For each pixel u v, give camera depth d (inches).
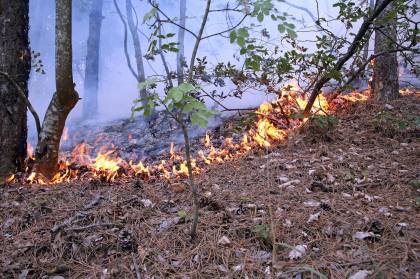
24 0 192.7
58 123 186.4
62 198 152.5
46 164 187.3
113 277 103.3
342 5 206.4
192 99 88.6
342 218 118.6
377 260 96.3
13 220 134.5
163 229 121.3
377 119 204.1
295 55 201.6
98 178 177.8
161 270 104.0
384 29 213.6
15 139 189.5
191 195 145.8
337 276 92.8
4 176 184.7
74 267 108.8
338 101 263.4
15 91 189.6
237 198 139.0
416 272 89.6
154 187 159.0
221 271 101.3
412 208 120.6
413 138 187.2
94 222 128.6
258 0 115.6
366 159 167.2
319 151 182.4
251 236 114.3
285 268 98.3
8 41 188.1
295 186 146.2
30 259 112.3
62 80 175.5
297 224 117.3
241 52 150.7
